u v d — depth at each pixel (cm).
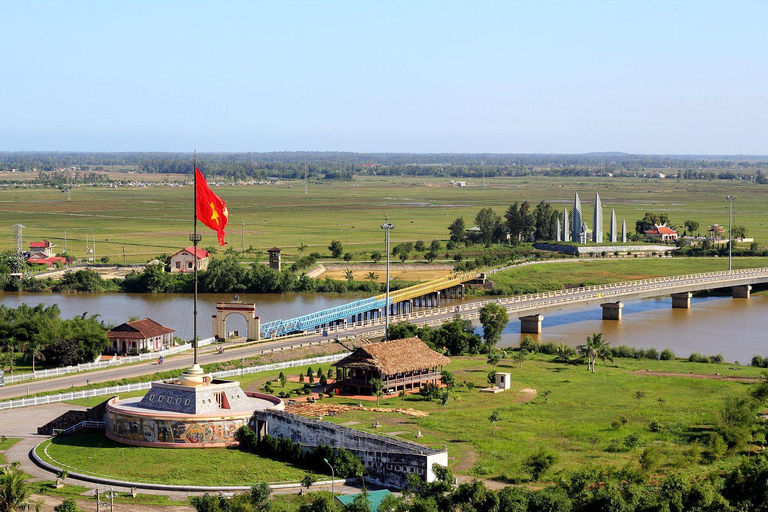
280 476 12412
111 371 18175
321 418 15025
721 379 18362
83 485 12006
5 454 13312
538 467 12325
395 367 16988
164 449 13612
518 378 18525
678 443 14025
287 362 19388
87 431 14600
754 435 14400
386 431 14325
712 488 11338
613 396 16912
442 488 10994
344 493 11769
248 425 14000
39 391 16475
